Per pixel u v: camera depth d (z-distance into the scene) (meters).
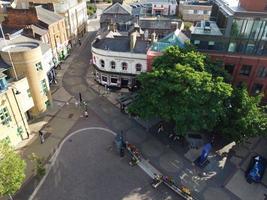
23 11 51.97
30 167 33.78
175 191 30.52
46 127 41.12
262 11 39.53
